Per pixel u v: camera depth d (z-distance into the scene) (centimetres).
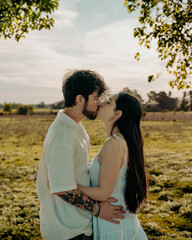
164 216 531
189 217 515
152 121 4691
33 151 1570
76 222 181
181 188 724
